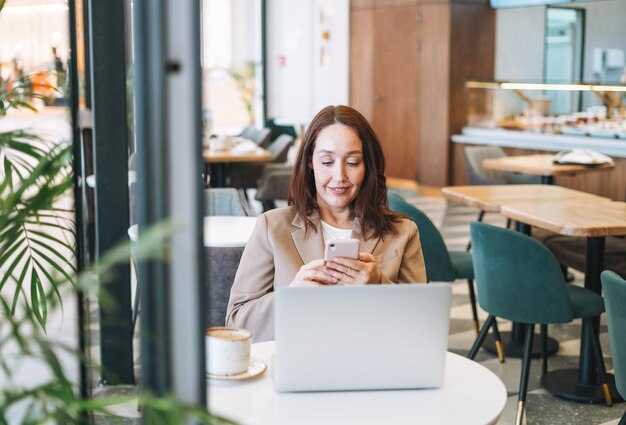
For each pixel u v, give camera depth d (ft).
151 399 3.45
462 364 7.39
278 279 8.64
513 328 16.08
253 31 53.52
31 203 5.61
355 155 8.47
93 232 12.34
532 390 13.94
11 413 9.34
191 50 3.39
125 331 12.98
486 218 30.09
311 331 6.35
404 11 38.81
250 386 6.79
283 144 29.45
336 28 40.75
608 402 13.17
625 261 15.56
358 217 8.71
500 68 37.96
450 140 36.86
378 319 6.33
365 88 41.22
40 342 4.09
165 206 3.48
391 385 6.59
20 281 6.95
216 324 11.77
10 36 36.55
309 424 6.07
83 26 11.98
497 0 35.60
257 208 31.71
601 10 36.42
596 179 28.76
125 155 12.29
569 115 30.22
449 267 14.92
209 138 26.78
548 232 17.42
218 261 11.64
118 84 12.16
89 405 4.00
